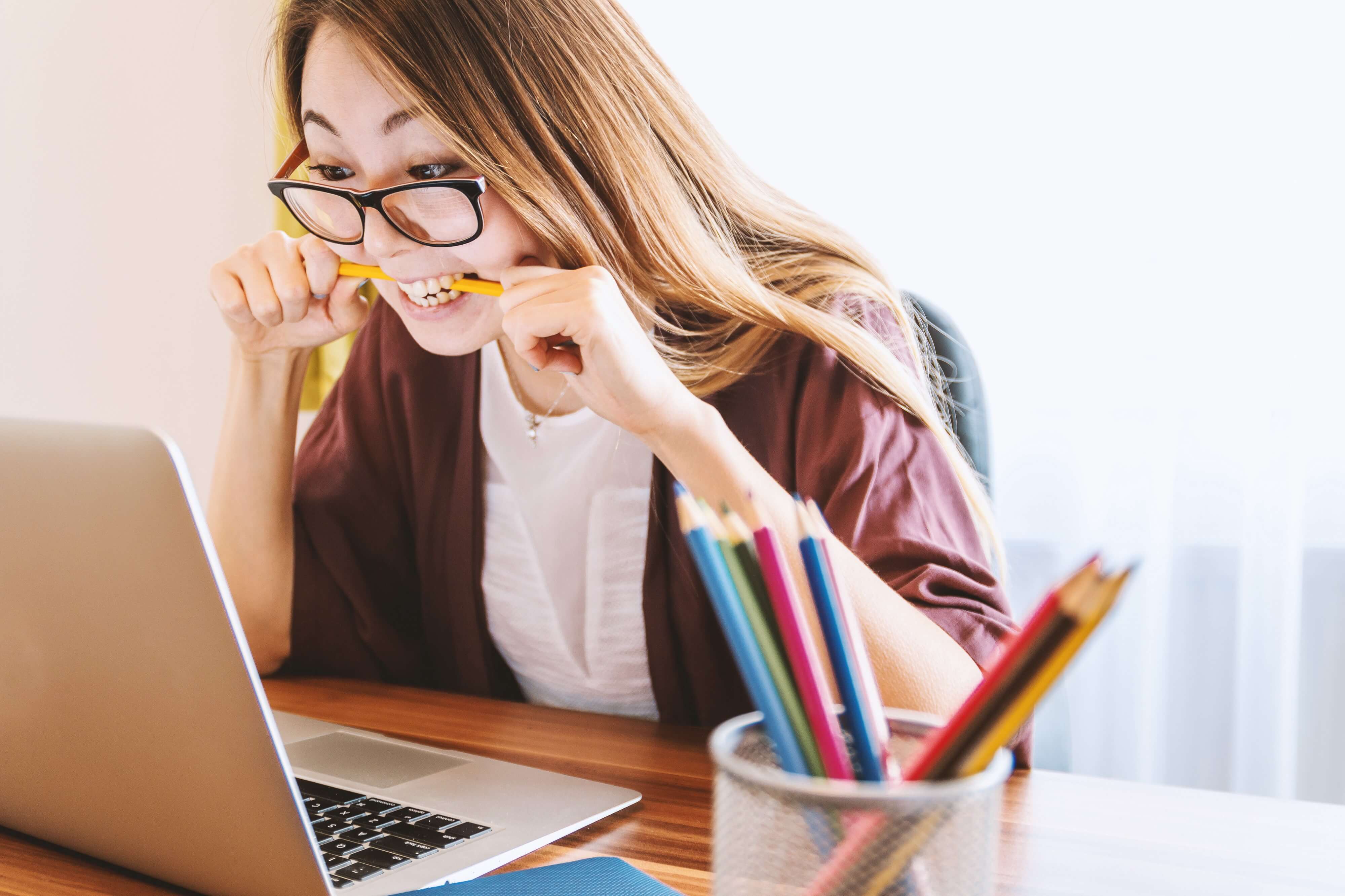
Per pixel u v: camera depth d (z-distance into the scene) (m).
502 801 0.60
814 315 0.97
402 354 1.12
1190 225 1.58
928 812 0.29
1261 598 1.56
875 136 1.72
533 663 1.12
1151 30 1.58
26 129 2.14
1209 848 0.57
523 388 1.09
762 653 0.32
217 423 2.12
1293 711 1.56
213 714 0.42
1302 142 1.52
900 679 0.66
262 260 0.99
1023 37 1.64
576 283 0.72
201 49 2.03
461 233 0.83
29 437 0.43
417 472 1.12
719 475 0.70
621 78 0.90
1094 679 1.64
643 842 0.57
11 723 0.50
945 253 1.70
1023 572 1.69
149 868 0.50
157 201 2.10
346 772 0.65
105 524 0.42
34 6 2.11
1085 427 1.65
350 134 0.82
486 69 0.81
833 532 0.90
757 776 0.30
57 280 2.17
